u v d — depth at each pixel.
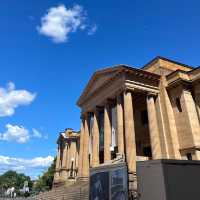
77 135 70.00
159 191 8.73
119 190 14.27
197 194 9.03
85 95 47.06
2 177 182.62
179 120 32.81
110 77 37.16
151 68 39.00
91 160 39.59
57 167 71.06
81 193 28.75
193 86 33.88
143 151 38.34
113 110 37.97
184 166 9.34
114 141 35.66
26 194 116.06
